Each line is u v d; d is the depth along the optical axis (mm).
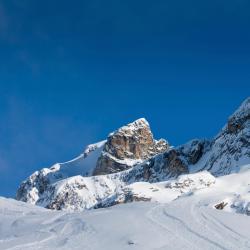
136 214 69000
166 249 48469
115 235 55344
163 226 59656
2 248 50031
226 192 185750
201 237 53469
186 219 64125
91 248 49969
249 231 57562
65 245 51344
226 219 64312
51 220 75062
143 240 51688
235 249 48406
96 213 75188
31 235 58594
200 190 190000
